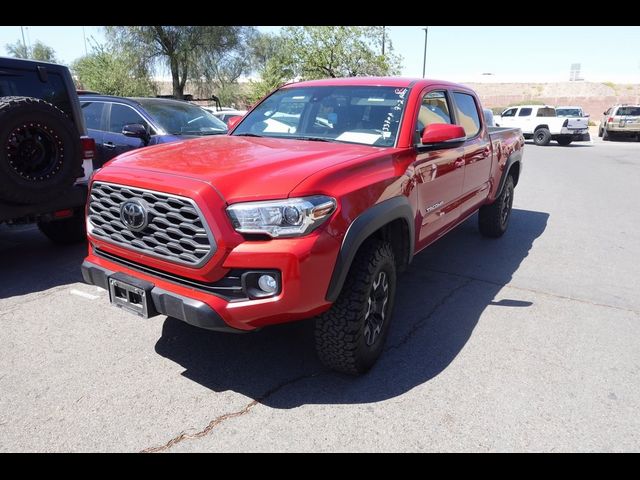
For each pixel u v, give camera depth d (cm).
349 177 286
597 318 415
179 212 261
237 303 257
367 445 256
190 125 737
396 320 403
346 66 2202
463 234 685
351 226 274
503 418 279
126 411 278
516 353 353
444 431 268
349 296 287
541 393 304
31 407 279
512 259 574
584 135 2444
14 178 423
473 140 487
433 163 381
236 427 267
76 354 335
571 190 1074
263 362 331
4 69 474
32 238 612
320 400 292
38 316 390
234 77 2870
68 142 457
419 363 336
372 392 301
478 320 406
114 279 291
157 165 290
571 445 260
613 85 6147
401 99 381
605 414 285
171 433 261
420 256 579
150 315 281
